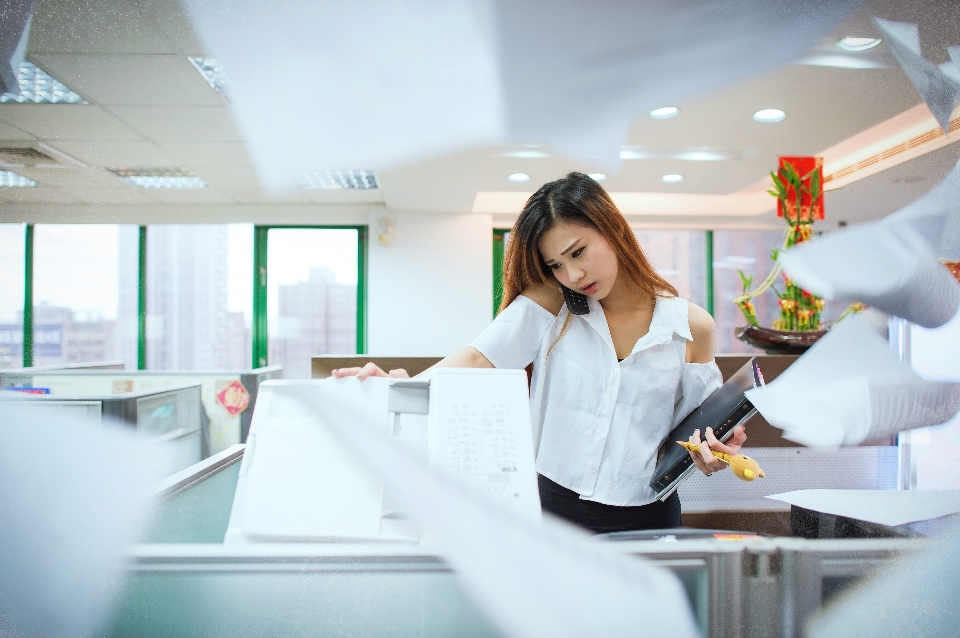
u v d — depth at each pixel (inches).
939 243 23.3
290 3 36.3
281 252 183.2
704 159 120.0
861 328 25.3
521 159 110.3
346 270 187.0
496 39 41.6
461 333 187.8
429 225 186.9
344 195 165.5
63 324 144.0
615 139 88.2
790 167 60.0
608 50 45.8
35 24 30.6
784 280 61.0
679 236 205.0
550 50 43.9
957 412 25.0
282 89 44.6
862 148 115.3
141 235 179.0
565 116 54.9
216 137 61.7
